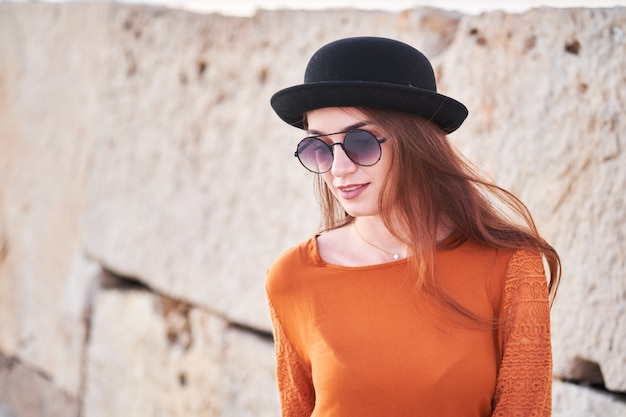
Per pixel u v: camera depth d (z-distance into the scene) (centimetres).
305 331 194
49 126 571
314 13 350
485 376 177
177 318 443
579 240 253
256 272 384
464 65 289
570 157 254
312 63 186
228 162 400
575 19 252
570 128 254
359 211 186
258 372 384
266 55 377
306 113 190
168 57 443
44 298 575
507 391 177
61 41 555
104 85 498
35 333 588
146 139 460
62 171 553
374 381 180
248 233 388
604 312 248
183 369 434
